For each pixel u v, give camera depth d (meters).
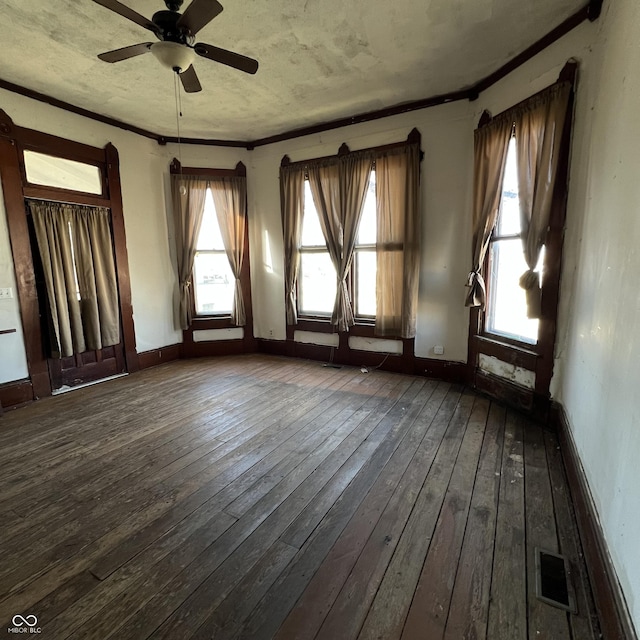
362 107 4.09
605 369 1.80
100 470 2.49
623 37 1.86
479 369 3.80
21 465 2.55
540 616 1.45
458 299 4.02
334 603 1.51
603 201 2.07
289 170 4.87
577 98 2.62
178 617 1.46
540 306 2.95
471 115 3.72
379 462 2.55
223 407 3.54
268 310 5.51
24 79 3.37
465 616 1.45
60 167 3.90
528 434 2.91
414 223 4.06
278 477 2.39
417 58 3.11
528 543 1.81
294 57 3.06
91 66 3.14
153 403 3.65
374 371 4.61
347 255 4.52
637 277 1.44
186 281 5.16
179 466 2.53
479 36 2.81
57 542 1.86
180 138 4.96
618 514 1.41
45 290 3.76
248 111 4.15
